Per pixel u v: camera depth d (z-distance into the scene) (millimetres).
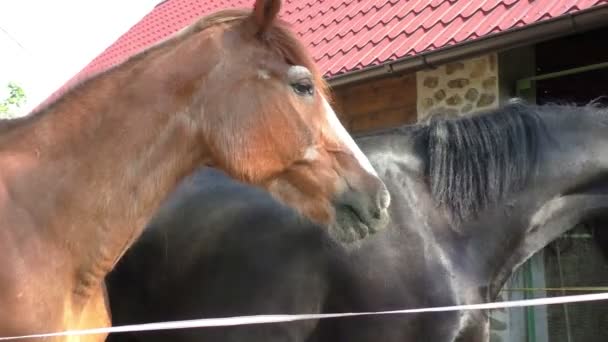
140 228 2338
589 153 2883
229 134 2320
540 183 2844
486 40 4680
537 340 4270
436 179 2785
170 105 2316
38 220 2148
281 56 2400
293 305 2668
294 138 2361
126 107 2287
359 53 5805
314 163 2398
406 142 2922
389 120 5695
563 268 4137
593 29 4711
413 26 5699
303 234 2709
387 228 2654
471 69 5156
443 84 5309
